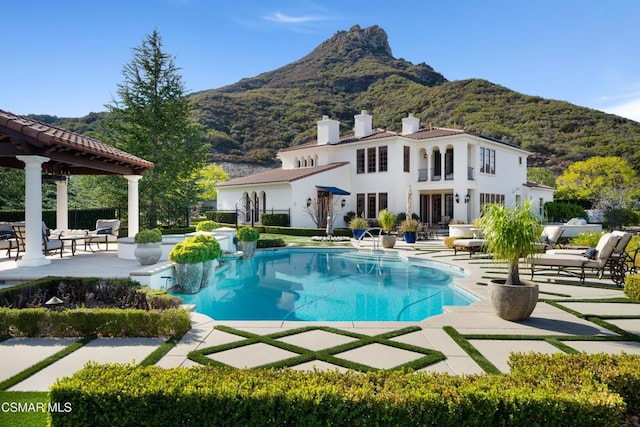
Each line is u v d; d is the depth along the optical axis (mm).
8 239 14008
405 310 9148
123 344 5680
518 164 34812
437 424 2916
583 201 42281
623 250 10266
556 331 6238
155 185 24891
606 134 55281
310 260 17328
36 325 6039
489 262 14250
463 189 27703
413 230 21766
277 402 2980
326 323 6688
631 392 3441
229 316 8680
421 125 62719
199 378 3254
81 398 3008
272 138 66500
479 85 68438
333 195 31109
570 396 2988
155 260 10781
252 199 33250
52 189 32125
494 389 3047
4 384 4340
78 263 11398
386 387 3158
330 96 83625
